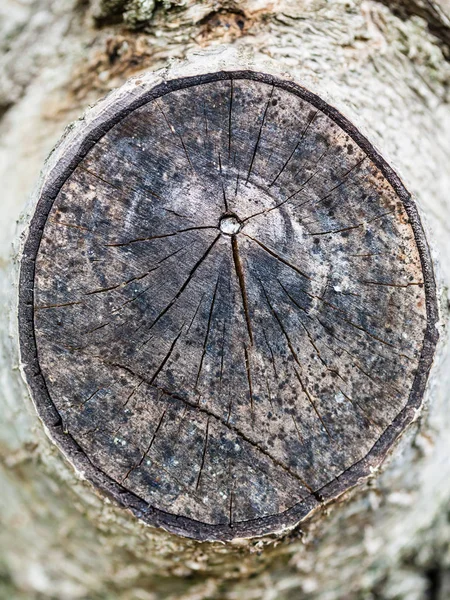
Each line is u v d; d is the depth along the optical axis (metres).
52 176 0.28
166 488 0.28
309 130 0.28
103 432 0.28
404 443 0.32
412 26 0.34
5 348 0.31
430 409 0.32
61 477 0.32
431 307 0.28
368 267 0.28
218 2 0.32
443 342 0.30
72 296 0.28
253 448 0.28
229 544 0.30
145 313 0.28
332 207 0.28
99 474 0.28
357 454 0.28
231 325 0.28
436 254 0.29
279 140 0.28
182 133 0.28
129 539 0.33
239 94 0.28
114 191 0.28
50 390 0.28
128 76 0.34
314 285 0.28
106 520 0.32
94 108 0.28
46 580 0.41
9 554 0.41
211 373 0.28
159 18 0.33
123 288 0.28
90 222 0.28
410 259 0.28
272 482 0.28
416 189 0.32
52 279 0.28
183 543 0.31
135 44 0.34
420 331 0.28
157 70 0.29
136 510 0.28
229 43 0.32
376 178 0.28
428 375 0.29
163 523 0.28
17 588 0.42
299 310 0.28
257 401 0.28
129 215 0.28
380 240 0.28
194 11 0.32
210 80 0.28
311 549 0.34
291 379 0.28
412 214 0.28
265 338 0.28
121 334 0.28
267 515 0.28
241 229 0.28
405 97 0.34
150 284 0.28
